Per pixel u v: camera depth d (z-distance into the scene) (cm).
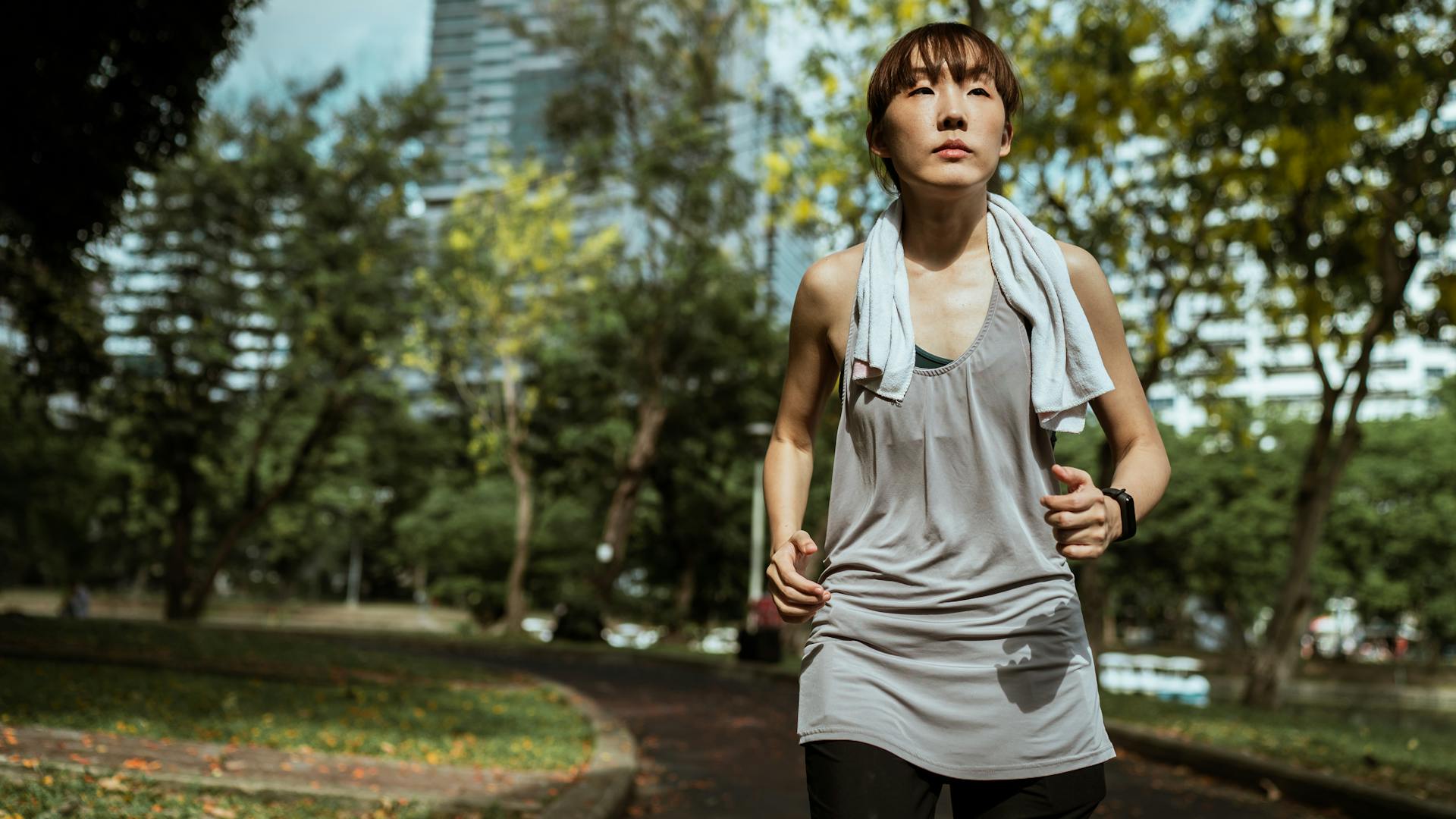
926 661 178
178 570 3145
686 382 3206
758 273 3062
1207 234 1441
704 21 2678
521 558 3241
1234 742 1016
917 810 174
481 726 880
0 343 2155
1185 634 5447
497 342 3228
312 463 3388
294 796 518
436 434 3450
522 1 7131
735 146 2856
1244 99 1208
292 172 2881
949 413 180
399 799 536
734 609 4003
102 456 4012
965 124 177
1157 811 754
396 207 3033
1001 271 182
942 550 179
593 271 3198
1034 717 174
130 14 1152
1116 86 1296
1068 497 152
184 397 2941
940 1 1459
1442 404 4509
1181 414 6000
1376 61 1091
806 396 205
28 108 1170
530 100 8969
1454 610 4075
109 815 420
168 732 661
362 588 7431
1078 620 182
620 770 723
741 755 962
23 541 4081
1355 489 4200
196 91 1255
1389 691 3453
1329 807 781
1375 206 1323
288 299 2842
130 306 2770
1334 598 4603
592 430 3102
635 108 2848
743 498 3597
